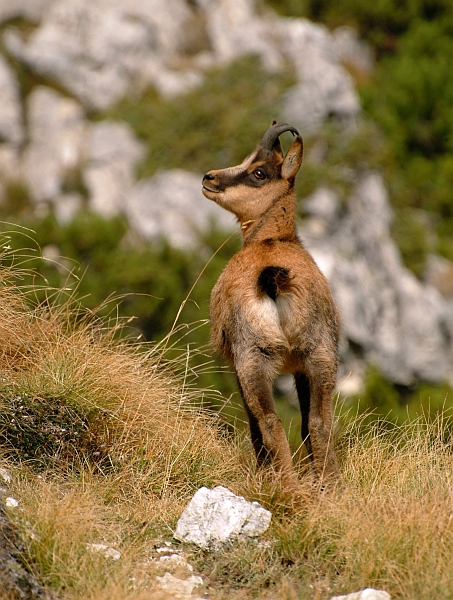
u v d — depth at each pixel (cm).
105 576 1512
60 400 2097
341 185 7962
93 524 1672
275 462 1866
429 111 9694
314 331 1953
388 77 10362
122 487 1958
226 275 2091
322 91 8844
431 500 1788
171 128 8638
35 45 9581
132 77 9538
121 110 9081
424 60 10188
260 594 1567
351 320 7031
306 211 7644
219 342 2108
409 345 7712
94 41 9656
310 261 2089
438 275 8569
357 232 7875
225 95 8875
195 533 1738
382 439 2262
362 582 1559
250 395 1906
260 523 1750
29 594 1438
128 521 1792
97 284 5238
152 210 7850
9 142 8962
